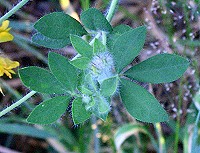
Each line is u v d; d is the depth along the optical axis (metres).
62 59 0.10
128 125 0.17
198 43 0.17
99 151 0.18
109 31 0.11
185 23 0.17
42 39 0.12
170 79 0.10
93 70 0.10
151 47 0.18
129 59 0.10
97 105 0.10
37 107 0.10
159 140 0.17
